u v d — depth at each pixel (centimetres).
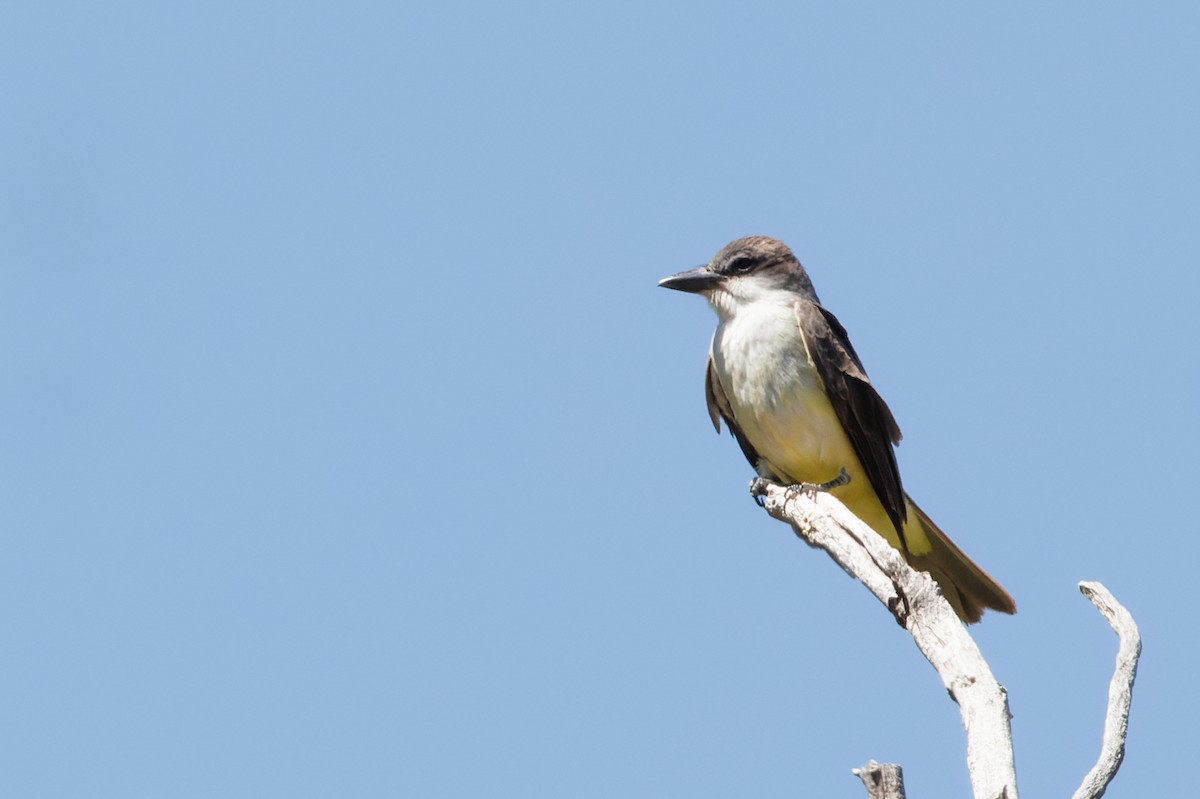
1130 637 776
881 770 706
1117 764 743
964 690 783
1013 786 733
